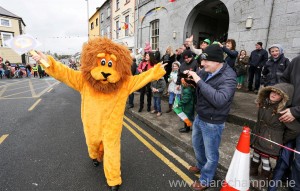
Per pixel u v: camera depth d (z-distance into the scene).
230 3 7.00
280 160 2.12
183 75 2.39
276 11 5.80
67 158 3.07
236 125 4.28
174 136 3.76
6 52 25.97
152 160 3.07
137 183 2.50
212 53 1.99
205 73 2.29
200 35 10.52
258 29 6.27
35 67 23.47
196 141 2.42
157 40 11.64
